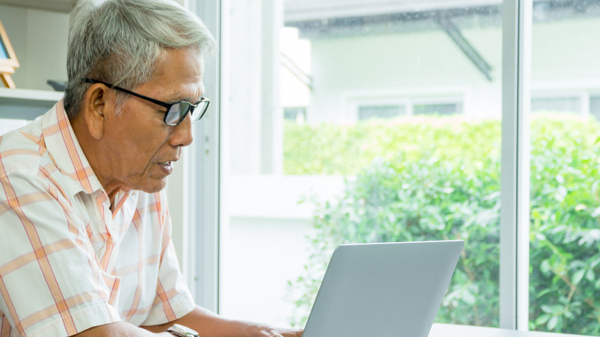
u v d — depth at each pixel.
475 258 2.22
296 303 2.69
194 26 0.88
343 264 0.71
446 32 2.68
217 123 1.90
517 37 1.61
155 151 0.89
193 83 0.89
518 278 1.64
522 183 1.65
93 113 0.88
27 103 1.49
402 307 0.82
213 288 1.91
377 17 2.92
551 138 2.02
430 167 2.61
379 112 2.97
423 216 2.54
